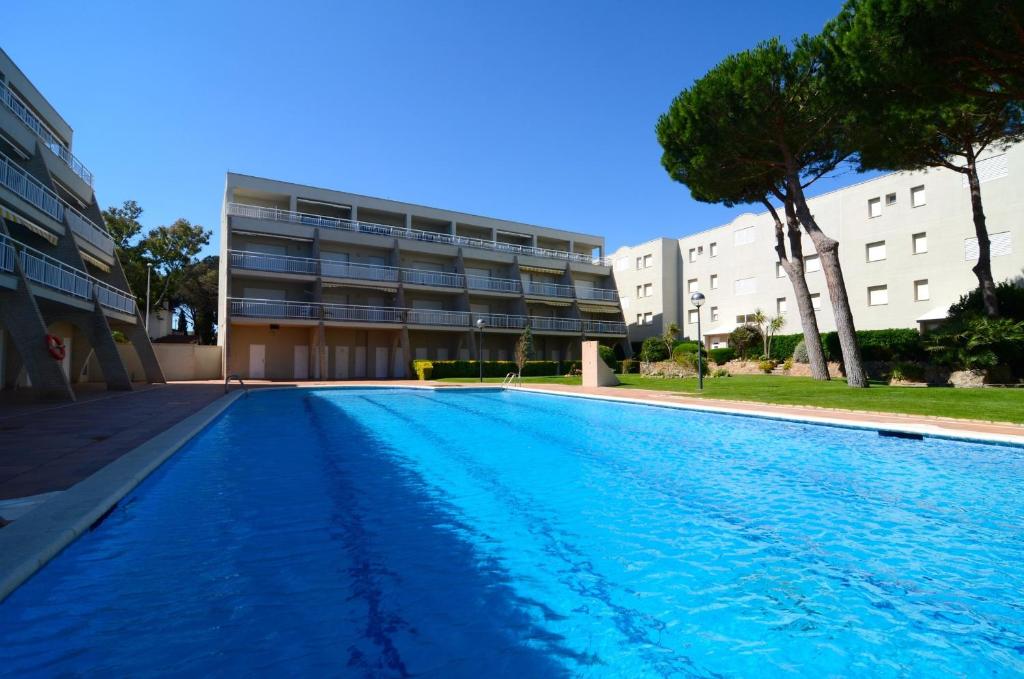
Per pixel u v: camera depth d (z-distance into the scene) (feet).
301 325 105.50
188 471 23.48
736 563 13.53
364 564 13.26
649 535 15.62
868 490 20.63
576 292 147.13
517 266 136.77
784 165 68.03
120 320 75.31
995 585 12.21
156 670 8.53
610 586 12.17
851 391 54.65
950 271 87.20
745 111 63.05
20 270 48.03
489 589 11.93
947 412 37.63
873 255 98.68
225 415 44.68
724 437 34.12
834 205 105.29
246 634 9.74
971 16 37.55
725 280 130.72
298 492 20.16
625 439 33.40
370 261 120.57
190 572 12.48
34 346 48.65
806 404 46.39
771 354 110.83
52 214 60.59
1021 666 8.98
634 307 155.12
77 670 8.49
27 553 11.39
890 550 14.42
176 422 34.22
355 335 117.08
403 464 25.68
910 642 9.78
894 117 54.60
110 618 10.21
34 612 10.41
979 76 43.39
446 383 91.66
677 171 76.43
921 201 91.81
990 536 15.46
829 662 9.14
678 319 144.66
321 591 11.63
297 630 9.93
